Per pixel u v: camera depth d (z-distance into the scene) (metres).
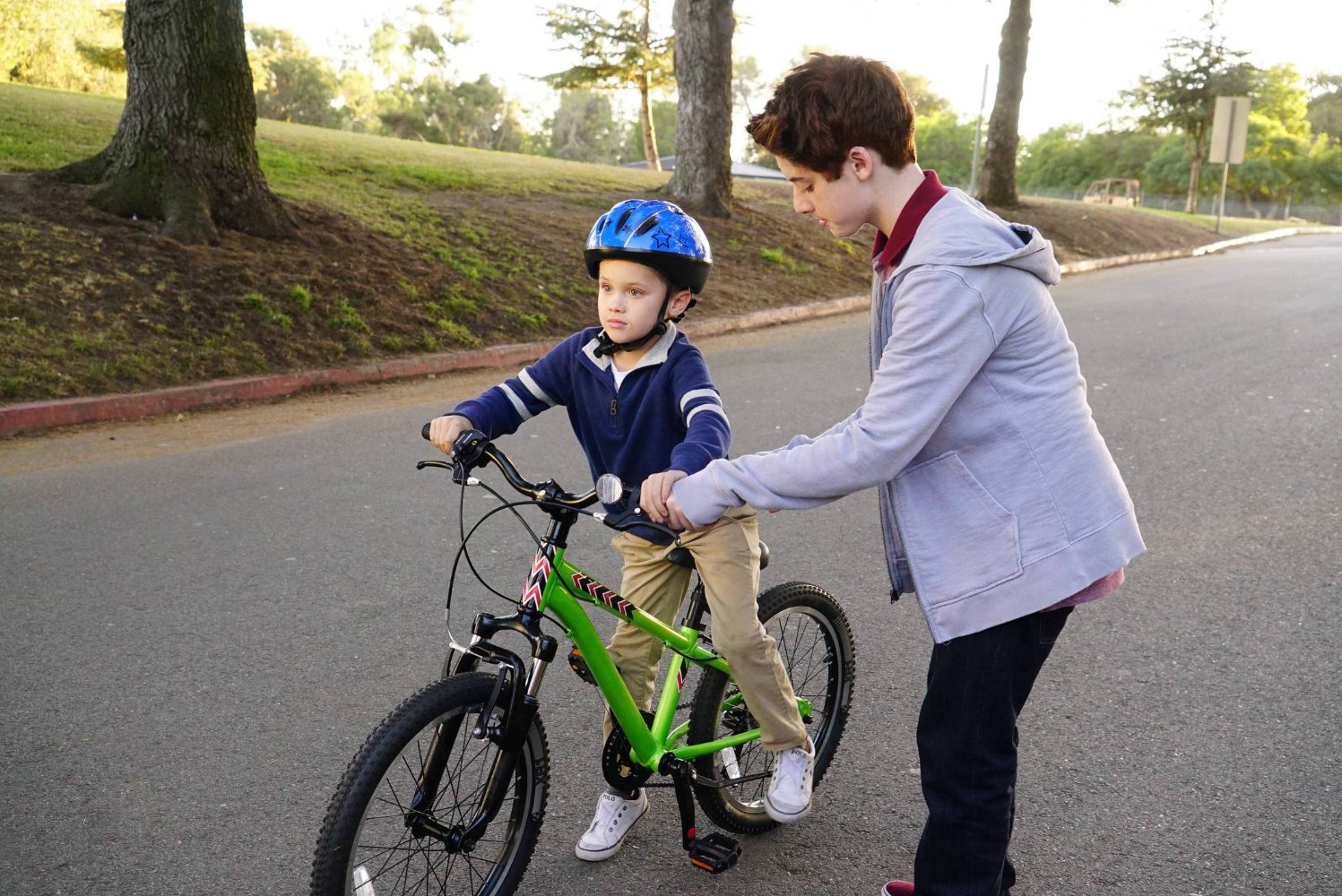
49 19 31.67
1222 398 7.62
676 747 2.70
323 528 5.24
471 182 15.12
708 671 2.80
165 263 9.33
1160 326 11.03
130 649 3.93
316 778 3.12
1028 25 22.02
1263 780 3.06
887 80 2.02
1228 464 6.05
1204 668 3.73
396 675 3.74
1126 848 2.78
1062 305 13.05
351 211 11.92
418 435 7.05
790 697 2.74
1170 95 45.03
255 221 10.38
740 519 2.61
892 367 1.96
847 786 3.12
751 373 9.15
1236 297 13.51
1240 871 2.68
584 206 14.79
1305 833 2.81
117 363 7.98
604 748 2.62
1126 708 3.47
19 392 7.38
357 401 8.20
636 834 2.91
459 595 4.43
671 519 2.10
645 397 2.49
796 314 12.64
